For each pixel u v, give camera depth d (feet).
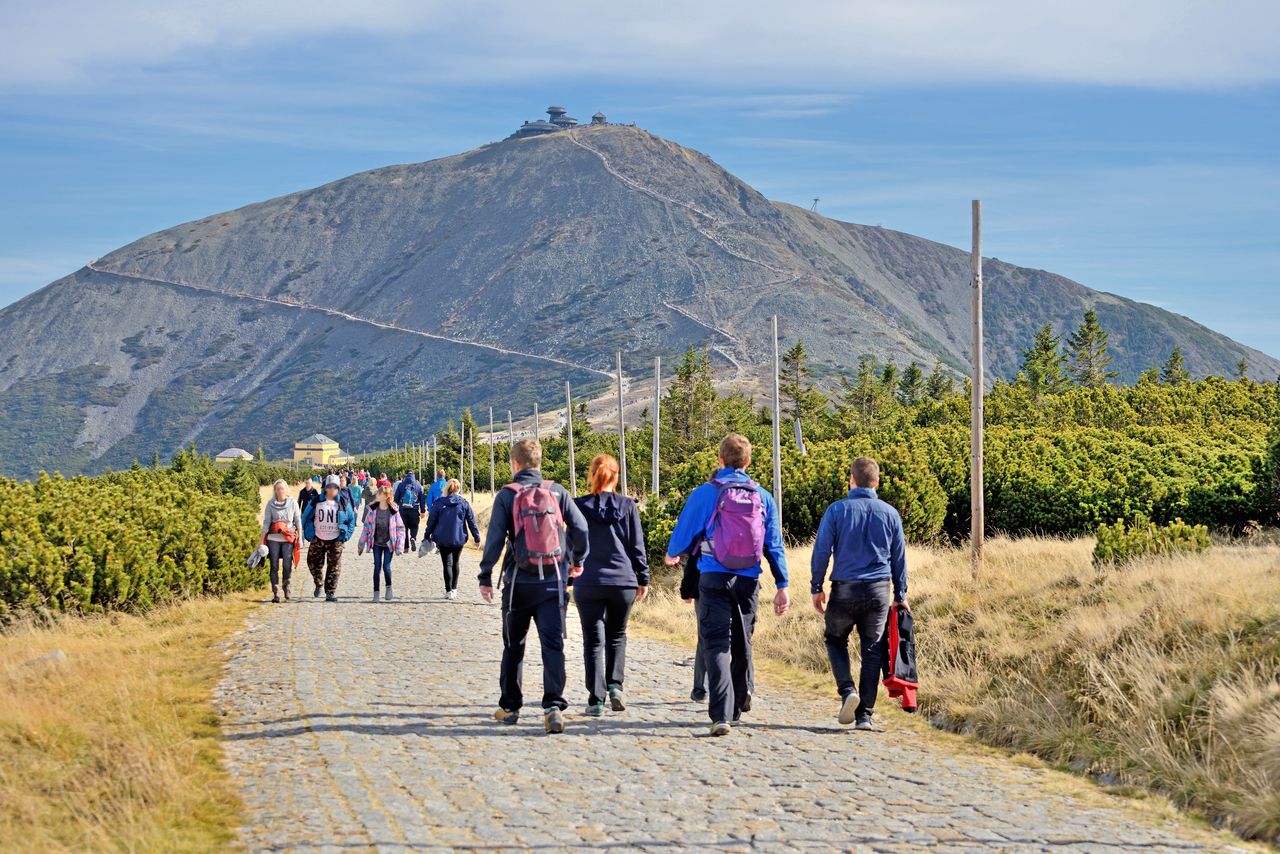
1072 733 29.53
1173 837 22.24
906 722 33.73
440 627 53.88
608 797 24.13
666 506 76.84
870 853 20.62
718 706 30.96
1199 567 39.78
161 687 35.68
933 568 57.82
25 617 51.42
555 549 31.17
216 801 23.54
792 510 86.48
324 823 21.90
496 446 329.72
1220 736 26.55
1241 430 143.23
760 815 23.02
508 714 31.68
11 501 56.29
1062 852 20.97
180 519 64.54
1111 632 34.09
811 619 50.26
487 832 21.43
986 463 84.99
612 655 33.83
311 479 86.07
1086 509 77.87
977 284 55.11
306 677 38.63
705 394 252.62
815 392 296.71
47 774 23.99
